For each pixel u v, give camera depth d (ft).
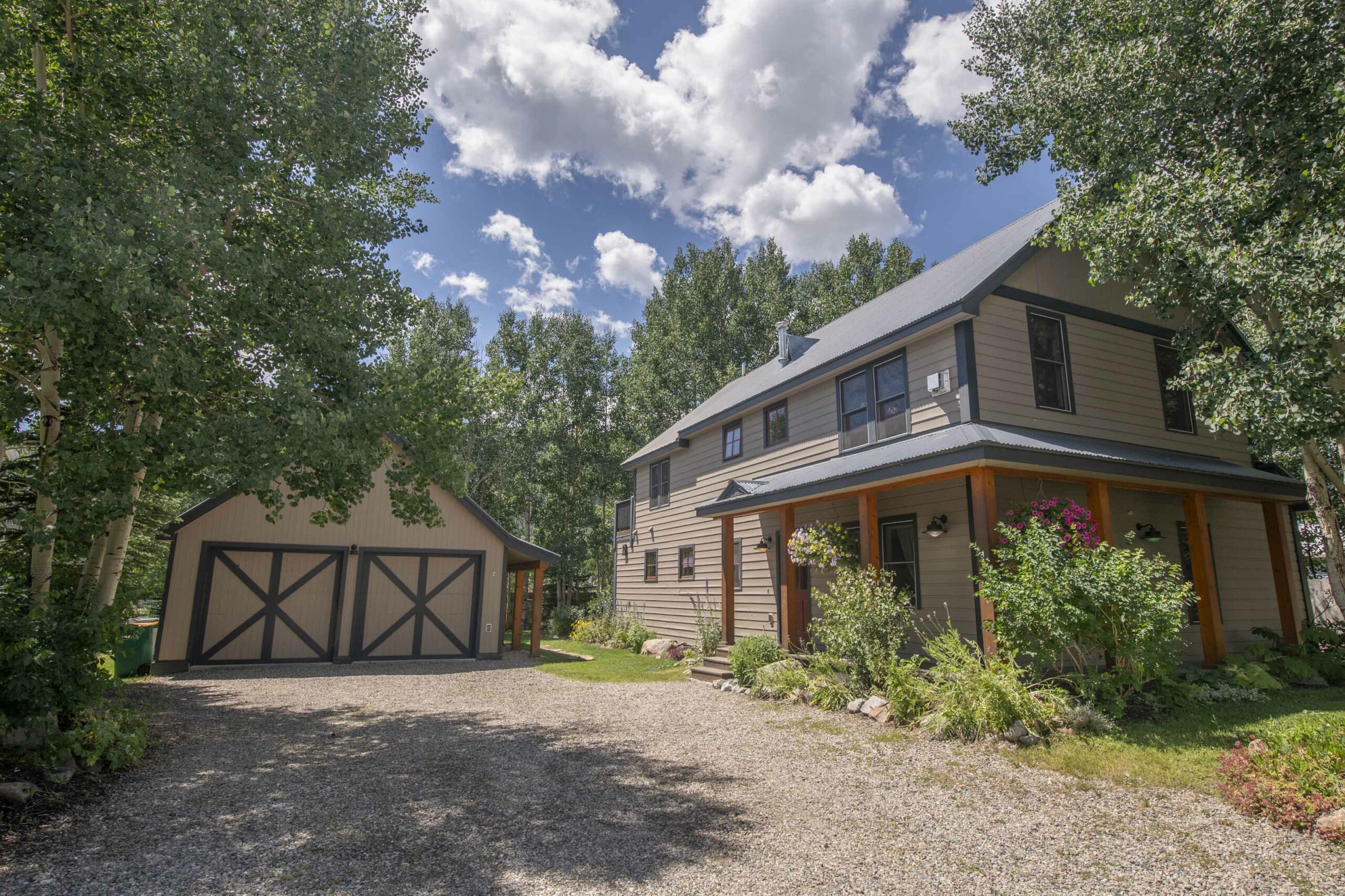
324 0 27.32
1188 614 38.55
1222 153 30.25
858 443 40.47
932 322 34.47
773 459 48.98
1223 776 18.76
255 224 27.14
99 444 21.31
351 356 25.93
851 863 14.15
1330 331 25.98
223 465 21.72
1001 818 16.78
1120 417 37.99
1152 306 38.83
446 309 111.55
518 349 111.55
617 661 53.01
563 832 15.89
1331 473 37.35
